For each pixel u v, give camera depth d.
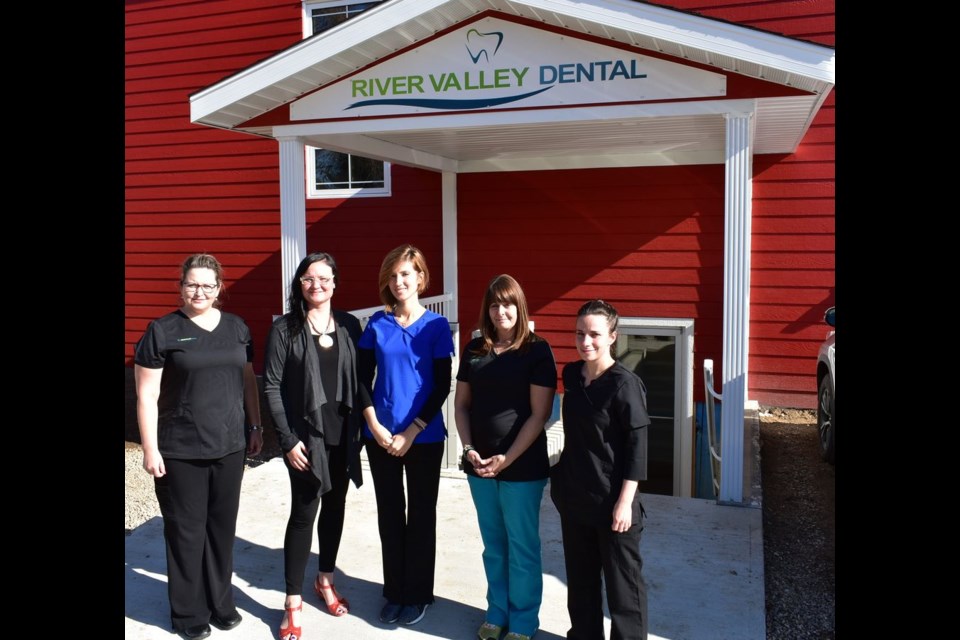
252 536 5.03
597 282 8.82
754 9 7.99
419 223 9.52
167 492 3.76
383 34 5.67
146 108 10.61
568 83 5.56
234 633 3.88
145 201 10.77
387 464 3.85
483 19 5.69
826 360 6.82
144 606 4.17
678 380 8.52
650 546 4.73
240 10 9.95
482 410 3.53
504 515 3.59
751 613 3.96
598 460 3.21
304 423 3.73
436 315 3.85
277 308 10.17
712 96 5.30
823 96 5.36
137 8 10.51
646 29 5.10
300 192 6.33
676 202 8.51
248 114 6.38
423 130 5.99
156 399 3.65
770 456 7.05
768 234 8.32
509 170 9.02
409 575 3.90
